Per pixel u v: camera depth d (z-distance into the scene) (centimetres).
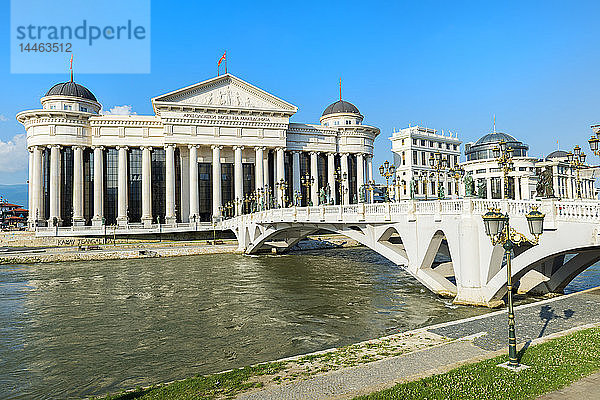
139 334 2792
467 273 2970
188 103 9950
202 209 10544
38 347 2547
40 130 9444
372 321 2894
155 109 10281
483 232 2886
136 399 1520
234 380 1641
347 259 6769
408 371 1579
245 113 10419
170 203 9756
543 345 1738
